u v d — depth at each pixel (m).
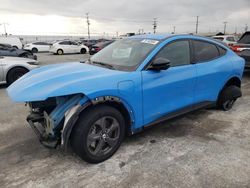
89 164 3.04
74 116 2.72
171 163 3.06
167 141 3.65
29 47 30.59
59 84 2.79
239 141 3.67
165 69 3.30
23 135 3.91
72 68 3.48
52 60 18.11
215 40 4.57
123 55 3.66
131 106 3.15
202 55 4.14
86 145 2.86
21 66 7.62
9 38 25.03
